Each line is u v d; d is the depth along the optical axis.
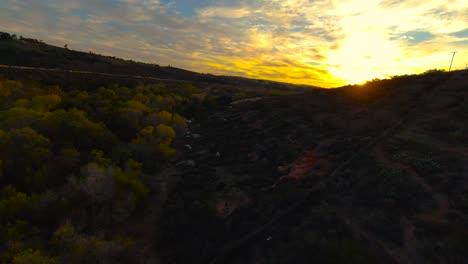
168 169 24.53
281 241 11.76
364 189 13.65
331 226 11.73
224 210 16.41
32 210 14.39
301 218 12.82
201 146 31.02
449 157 14.23
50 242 12.30
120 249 12.59
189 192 19.23
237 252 11.98
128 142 28.45
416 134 17.69
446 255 9.02
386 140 18.00
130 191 17.67
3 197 15.12
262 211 14.76
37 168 18.06
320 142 22.34
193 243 13.41
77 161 19.61
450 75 25.78
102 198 15.95
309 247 10.81
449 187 12.03
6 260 10.80
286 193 15.47
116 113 32.94
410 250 9.65
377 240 10.41
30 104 32.44
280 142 25.64
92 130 25.17
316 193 14.39
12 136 19.36
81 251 11.58
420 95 24.03
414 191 12.48
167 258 12.95
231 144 29.14
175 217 16.03
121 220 15.83
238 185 19.53
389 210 11.80
